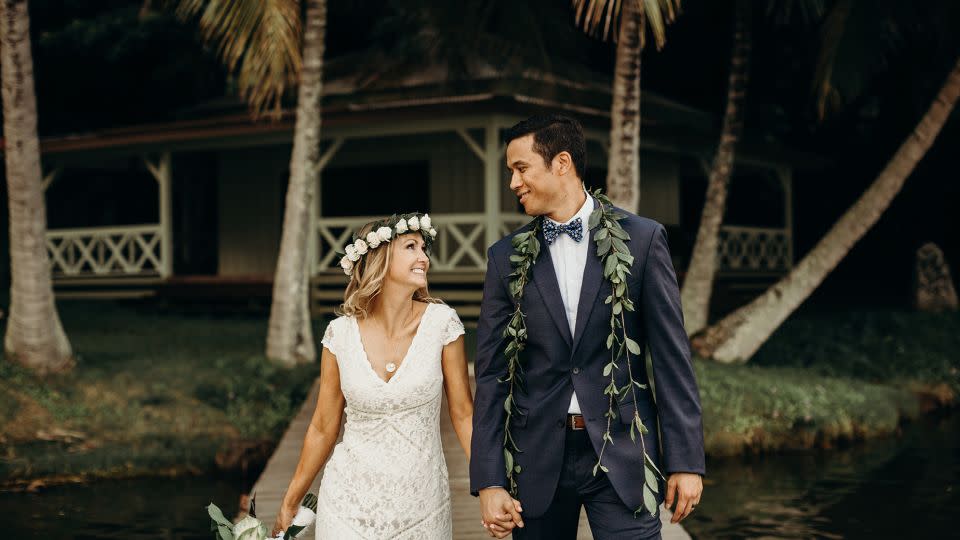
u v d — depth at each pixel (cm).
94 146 1953
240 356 1373
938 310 2041
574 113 1692
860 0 1506
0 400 1123
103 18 2227
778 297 1427
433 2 1681
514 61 1792
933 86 2277
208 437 1116
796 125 2592
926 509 878
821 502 909
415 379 372
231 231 2081
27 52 1208
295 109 1856
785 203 2327
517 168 346
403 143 1883
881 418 1285
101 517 863
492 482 342
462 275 1700
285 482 750
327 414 389
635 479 336
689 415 333
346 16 2406
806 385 1320
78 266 2089
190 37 2256
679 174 2273
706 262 1516
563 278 347
